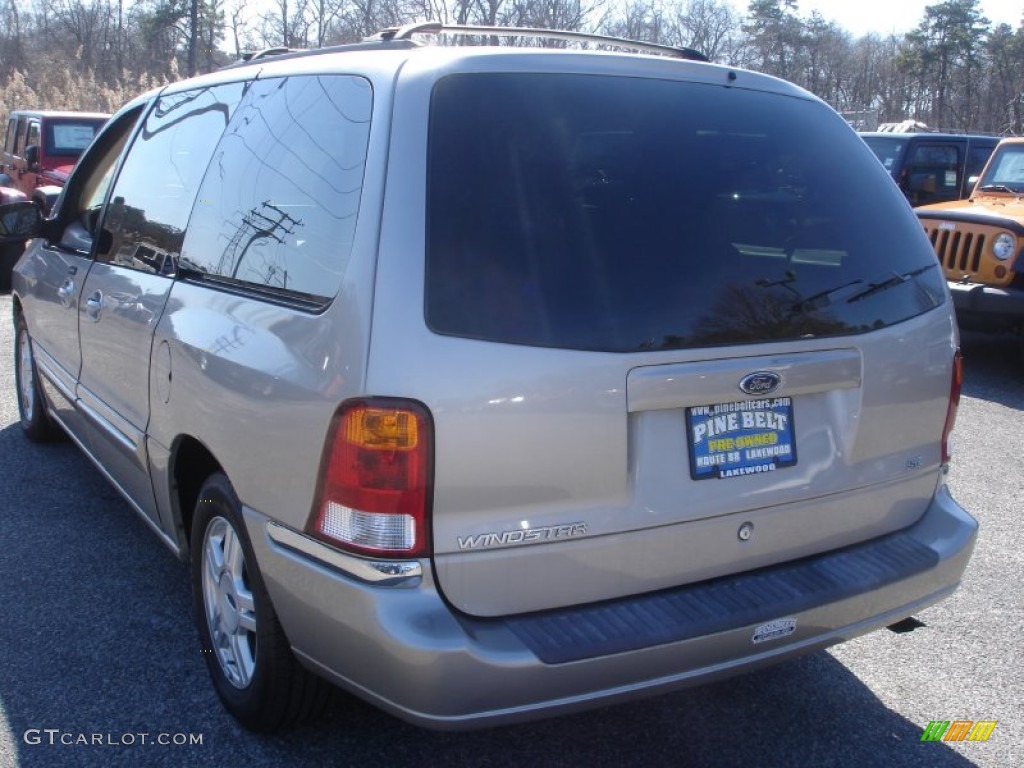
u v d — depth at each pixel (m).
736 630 2.66
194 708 3.33
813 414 2.92
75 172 5.00
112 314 3.94
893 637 3.99
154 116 4.27
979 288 8.47
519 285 2.52
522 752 3.16
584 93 2.85
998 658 3.84
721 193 2.89
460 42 5.86
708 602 2.71
